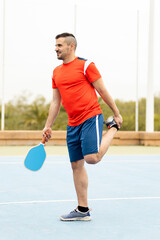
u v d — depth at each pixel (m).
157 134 16.97
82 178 4.90
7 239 4.07
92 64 4.75
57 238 4.12
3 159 11.55
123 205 5.79
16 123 22.47
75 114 4.82
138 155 13.20
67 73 4.78
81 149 4.91
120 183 7.76
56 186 7.32
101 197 6.37
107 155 13.14
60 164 10.59
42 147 4.98
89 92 4.79
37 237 4.15
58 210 5.40
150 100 17.53
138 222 4.82
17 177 8.35
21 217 5.00
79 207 4.88
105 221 4.86
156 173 9.18
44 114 22.17
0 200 6.03
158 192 6.85
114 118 4.91
